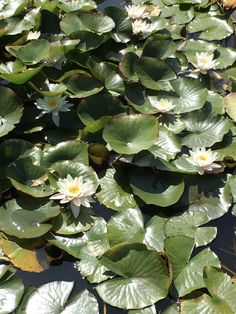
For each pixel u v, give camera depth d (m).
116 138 0.97
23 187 0.88
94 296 0.73
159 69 1.17
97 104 1.08
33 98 1.11
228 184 0.92
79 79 1.12
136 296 0.73
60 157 0.95
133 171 0.94
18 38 1.35
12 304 0.72
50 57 1.20
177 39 1.37
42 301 0.72
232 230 0.87
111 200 0.90
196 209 0.89
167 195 0.89
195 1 1.48
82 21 1.30
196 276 0.76
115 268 0.75
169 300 0.74
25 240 0.83
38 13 1.34
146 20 1.41
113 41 1.34
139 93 1.13
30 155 0.97
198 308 0.71
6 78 1.06
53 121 1.06
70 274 0.79
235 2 1.50
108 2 1.61
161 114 1.08
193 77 1.19
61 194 0.87
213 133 1.02
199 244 0.82
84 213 0.87
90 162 0.99
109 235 0.82
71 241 0.83
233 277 0.76
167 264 0.77
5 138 1.05
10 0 1.51
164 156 0.96
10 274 0.78
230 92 1.17
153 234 0.83
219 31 1.40
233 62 1.28
